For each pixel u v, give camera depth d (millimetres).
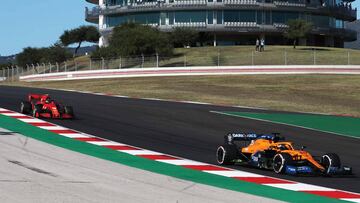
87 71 84688
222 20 113438
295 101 44000
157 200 11250
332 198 12258
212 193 12289
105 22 124688
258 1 113062
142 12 116875
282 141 16609
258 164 15617
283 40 120312
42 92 48938
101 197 11312
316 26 120312
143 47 92062
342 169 15211
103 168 15023
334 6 124125
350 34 131250
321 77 67438
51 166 14859
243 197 11977
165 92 50500
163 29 113750
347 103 43531
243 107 38500
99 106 34688
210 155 18594
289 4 115000
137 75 79500
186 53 100375
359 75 70312
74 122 26094
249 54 95375
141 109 33625
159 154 18219
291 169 14734
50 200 10852
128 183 13031
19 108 31516
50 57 119062
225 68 77125
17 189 11789
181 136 23344
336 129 27906
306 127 28281
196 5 111875
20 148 17844
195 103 40500
